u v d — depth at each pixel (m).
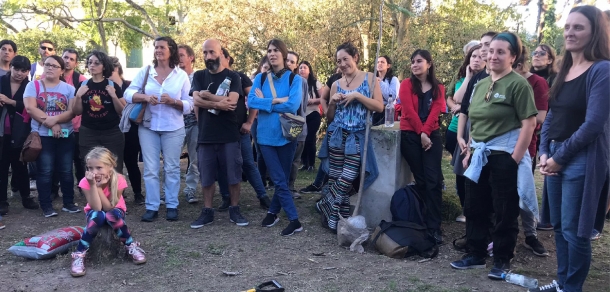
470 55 4.95
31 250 4.03
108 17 20.17
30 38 17.20
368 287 3.57
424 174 4.83
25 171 5.61
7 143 5.34
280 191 4.93
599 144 3.02
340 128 4.88
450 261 4.20
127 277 3.75
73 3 19.69
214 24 15.09
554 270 4.04
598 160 3.03
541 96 4.27
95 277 3.75
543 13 19.02
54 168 5.75
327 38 13.32
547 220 3.82
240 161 5.05
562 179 3.21
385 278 3.75
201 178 5.07
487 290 3.55
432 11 13.05
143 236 4.73
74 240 4.27
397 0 12.15
